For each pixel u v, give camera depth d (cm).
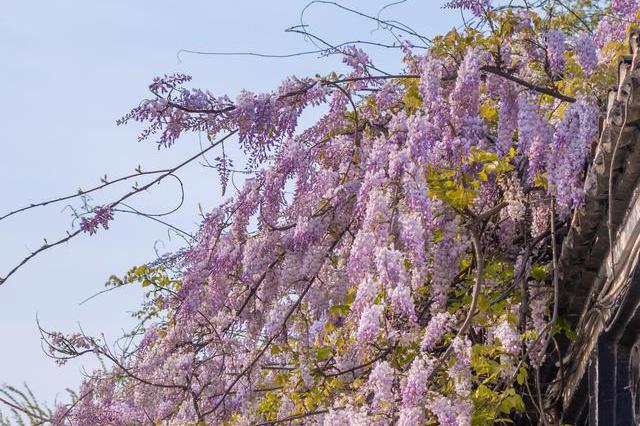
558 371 852
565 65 759
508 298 828
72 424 1023
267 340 878
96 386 1025
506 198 788
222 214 881
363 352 782
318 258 852
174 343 959
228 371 933
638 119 592
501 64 768
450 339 775
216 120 801
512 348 736
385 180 743
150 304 1059
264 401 884
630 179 632
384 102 852
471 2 817
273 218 866
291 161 852
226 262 884
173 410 951
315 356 837
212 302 912
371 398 763
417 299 831
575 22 1043
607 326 704
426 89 751
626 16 823
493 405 736
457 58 782
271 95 802
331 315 845
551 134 725
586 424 816
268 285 887
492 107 851
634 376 694
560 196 689
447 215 765
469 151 753
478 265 748
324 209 864
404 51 857
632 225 644
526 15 771
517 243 862
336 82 823
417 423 679
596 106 700
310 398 823
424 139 731
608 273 708
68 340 988
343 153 884
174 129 801
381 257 688
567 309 806
